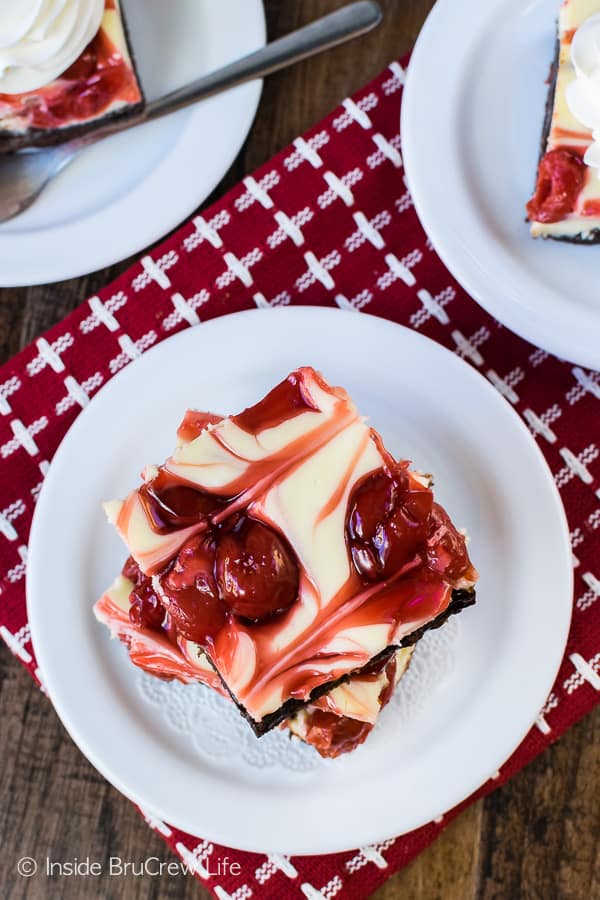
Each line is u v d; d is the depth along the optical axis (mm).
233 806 395
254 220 424
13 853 420
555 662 397
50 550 401
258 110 432
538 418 421
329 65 431
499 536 403
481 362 424
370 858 411
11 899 419
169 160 413
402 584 361
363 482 361
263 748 400
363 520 358
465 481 406
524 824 418
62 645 400
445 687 403
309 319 403
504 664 399
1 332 430
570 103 400
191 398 407
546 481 399
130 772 397
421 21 431
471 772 396
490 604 403
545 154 409
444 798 395
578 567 417
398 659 394
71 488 402
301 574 358
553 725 412
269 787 397
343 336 404
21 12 395
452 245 408
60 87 411
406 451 409
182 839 411
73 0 400
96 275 432
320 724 390
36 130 423
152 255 423
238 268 424
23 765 421
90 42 408
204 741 400
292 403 368
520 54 411
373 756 399
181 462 365
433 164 408
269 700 361
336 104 432
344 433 364
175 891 419
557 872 417
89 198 422
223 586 354
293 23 433
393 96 425
